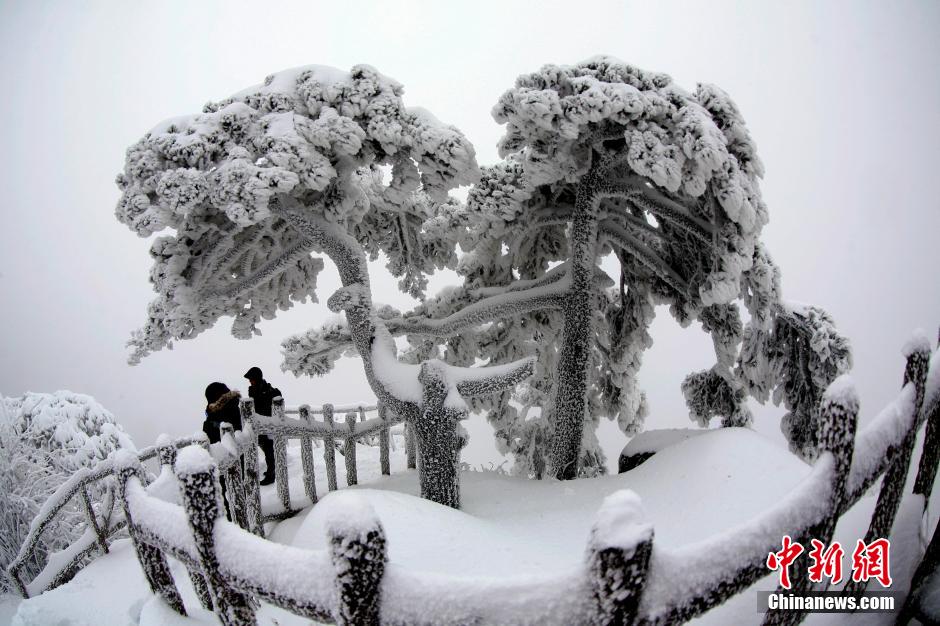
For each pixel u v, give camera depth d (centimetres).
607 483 510
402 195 544
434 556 319
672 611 125
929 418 207
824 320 591
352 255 562
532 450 851
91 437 950
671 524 391
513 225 685
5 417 816
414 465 786
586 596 123
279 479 622
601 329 794
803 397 636
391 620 131
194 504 162
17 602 516
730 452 444
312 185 472
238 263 654
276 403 615
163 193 461
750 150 525
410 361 837
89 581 432
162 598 241
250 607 171
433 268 759
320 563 139
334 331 723
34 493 772
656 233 668
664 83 534
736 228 523
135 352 629
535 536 407
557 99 512
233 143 481
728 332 656
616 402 820
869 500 291
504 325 825
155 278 579
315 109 489
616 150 578
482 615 127
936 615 167
